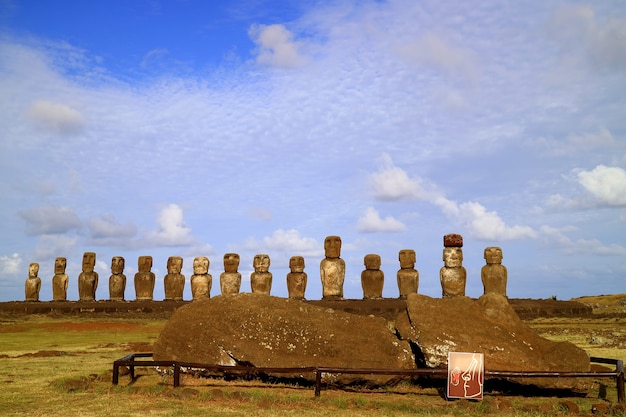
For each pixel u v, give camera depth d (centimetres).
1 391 1552
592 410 1362
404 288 4734
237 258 4962
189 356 1725
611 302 5856
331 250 4766
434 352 1588
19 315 4619
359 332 1722
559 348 1609
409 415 1320
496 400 1430
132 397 1472
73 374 1836
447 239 4656
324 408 1379
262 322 1730
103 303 4872
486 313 1767
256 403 1412
